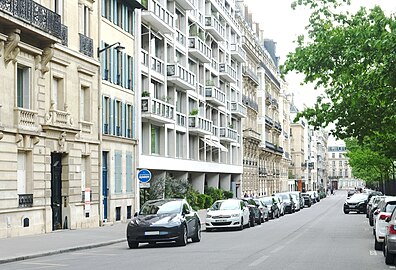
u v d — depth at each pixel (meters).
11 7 24.52
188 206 24.66
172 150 48.91
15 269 15.91
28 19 25.83
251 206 37.44
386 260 16.06
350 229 32.44
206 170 58.53
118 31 38.22
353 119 28.80
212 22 61.66
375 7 20.14
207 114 62.75
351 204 55.47
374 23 20.50
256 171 88.19
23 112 26.41
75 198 31.42
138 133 40.97
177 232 22.39
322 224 37.72
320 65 25.92
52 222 29.66
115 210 37.03
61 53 30.03
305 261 16.77
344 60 25.09
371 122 28.84
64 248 21.39
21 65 26.81
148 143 43.44
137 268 15.30
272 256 18.17
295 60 26.52
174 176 52.72
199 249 21.08
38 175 27.78
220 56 69.00
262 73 93.56
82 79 32.62
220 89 68.94
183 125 52.31
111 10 37.16
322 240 24.84
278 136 112.25
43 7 27.14
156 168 44.34
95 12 34.59
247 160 81.75
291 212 57.09
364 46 20.22
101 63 35.28
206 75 62.34
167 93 49.34
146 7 42.50
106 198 35.94
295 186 137.38
